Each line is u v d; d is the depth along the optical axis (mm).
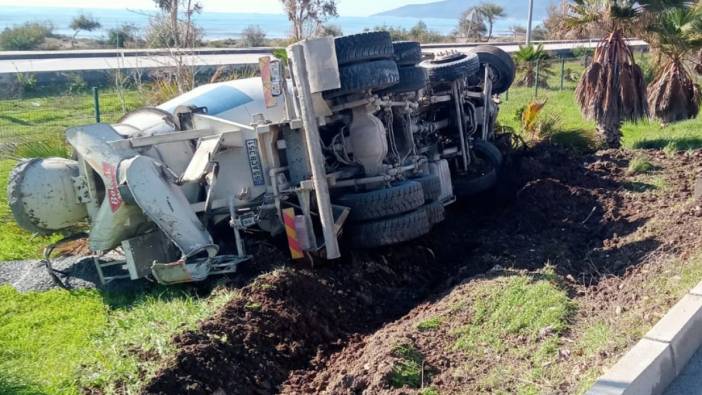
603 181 12109
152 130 8688
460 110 11656
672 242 8273
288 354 6746
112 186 7738
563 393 5145
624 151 14180
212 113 8969
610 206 10672
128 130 8648
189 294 7699
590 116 14828
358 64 8516
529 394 5207
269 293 7336
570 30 14898
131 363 6105
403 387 5555
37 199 8188
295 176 8531
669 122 17688
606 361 5461
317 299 7648
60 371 6062
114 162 7742
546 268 7738
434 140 11203
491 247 9289
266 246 8422
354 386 5715
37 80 28328
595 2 14578
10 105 24344
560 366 5582
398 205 8367
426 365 5875
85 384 5867
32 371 6090
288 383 6363
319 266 8383
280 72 8617
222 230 8664
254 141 8336
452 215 11281
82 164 8258
